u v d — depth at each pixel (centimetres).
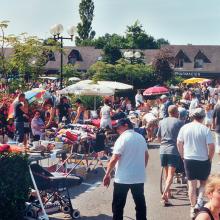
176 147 965
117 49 5631
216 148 1561
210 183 424
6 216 780
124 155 754
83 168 1215
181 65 7781
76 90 2273
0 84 2720
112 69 3906
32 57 2861
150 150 1739
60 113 1861
